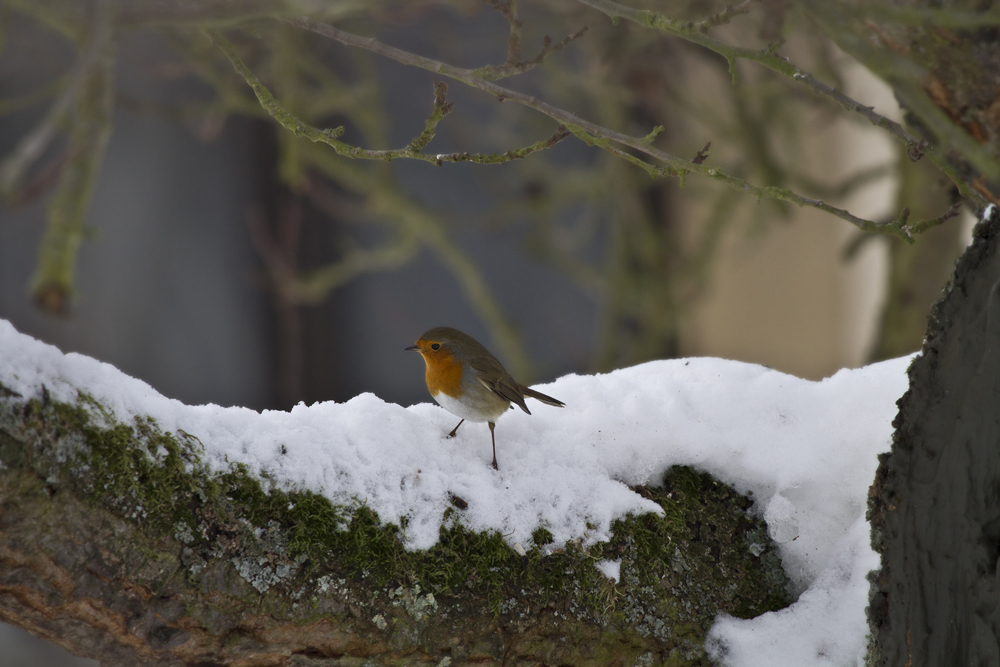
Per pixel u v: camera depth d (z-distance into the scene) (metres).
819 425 5.28
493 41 13.38
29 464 3.57
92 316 16.95
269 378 17.64
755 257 18.41
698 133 16.70
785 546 5.16
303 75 14.57
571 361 19.05
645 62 13.06
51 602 3.78
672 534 4.96
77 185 7.78
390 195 12.71
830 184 17.33
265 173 17.53
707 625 4.87
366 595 4.25
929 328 4.37
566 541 4.68
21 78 16.06
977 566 4.02
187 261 17.41
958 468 4.11
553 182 15.12
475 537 4.52
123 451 3.86
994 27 3.61
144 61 13.02
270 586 4.10
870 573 4.48
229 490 4.13
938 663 4.18
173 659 4.07
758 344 18.55
